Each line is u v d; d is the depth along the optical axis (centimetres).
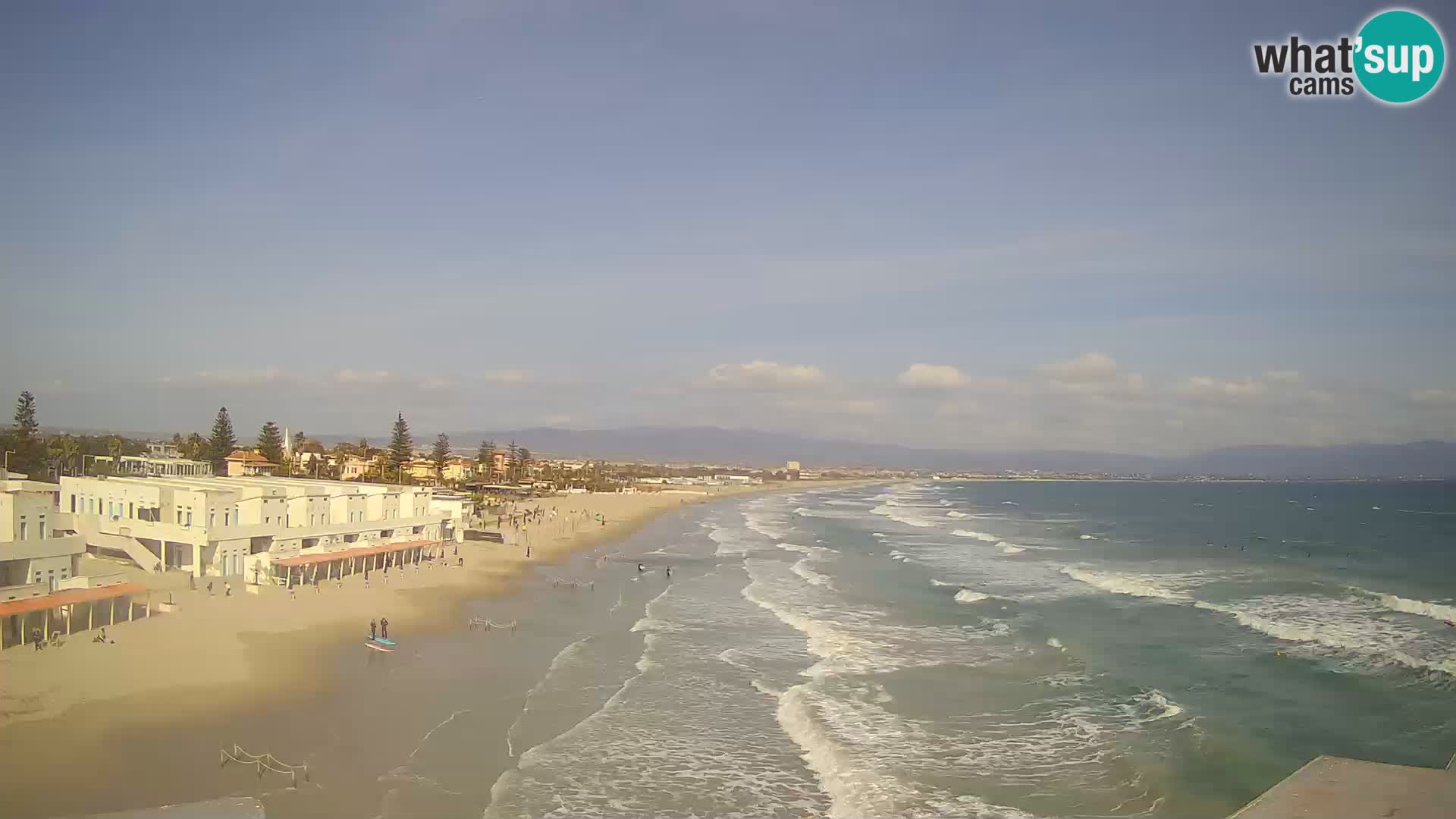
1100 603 5800
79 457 11112
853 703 3528
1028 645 4528
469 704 3403
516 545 8862
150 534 5434
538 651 4309
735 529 12475
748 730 3212
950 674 3959
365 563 6456
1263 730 3142
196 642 3922
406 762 2786
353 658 3941
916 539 10744
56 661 3475
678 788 2686
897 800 2605
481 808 2497
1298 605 5594
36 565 4066
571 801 2569
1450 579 6794
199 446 13350
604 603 5800
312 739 2903
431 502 8050
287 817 2345
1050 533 11769
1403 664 4003
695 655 4303
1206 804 2531
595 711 3391
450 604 5388
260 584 5372
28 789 2369
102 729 2827
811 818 2489
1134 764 2844
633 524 13000
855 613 5456
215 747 2764
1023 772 2805
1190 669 4003
